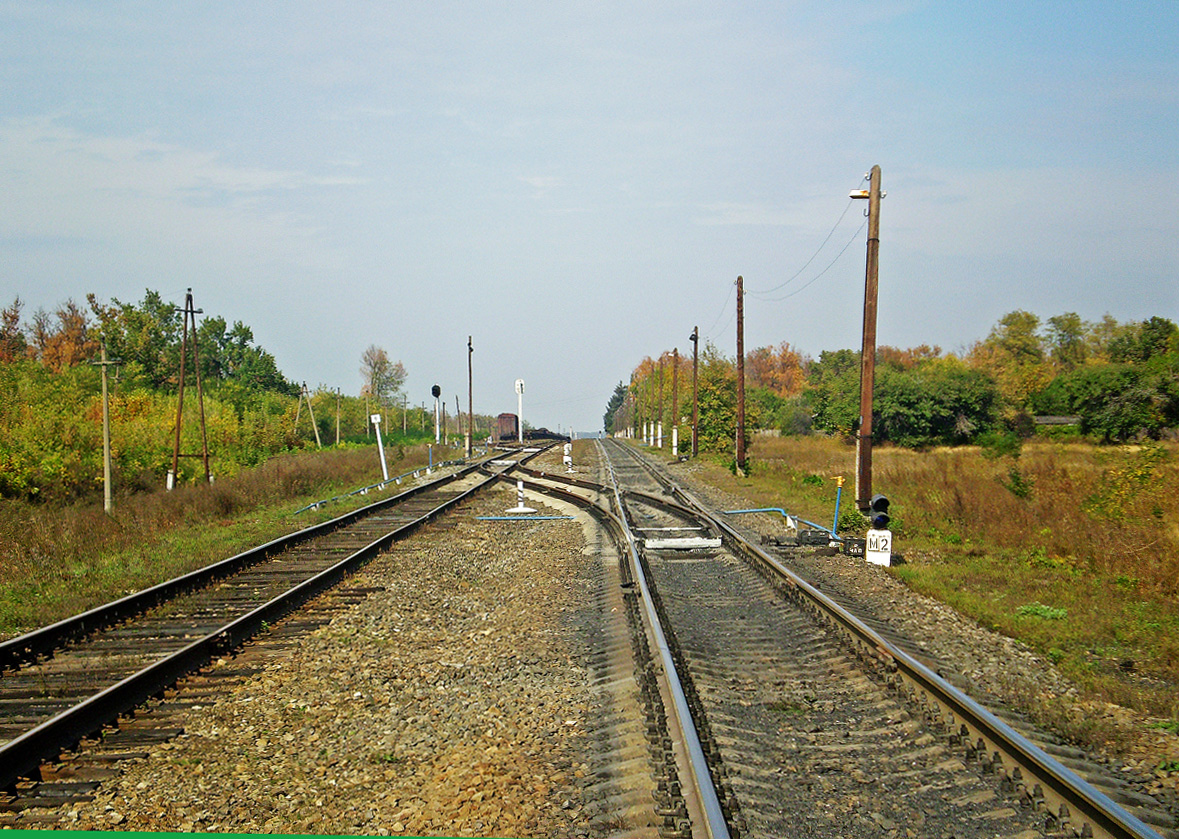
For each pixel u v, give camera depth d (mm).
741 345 39000
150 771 6660
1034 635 10250
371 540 19031
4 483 25609
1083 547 14781
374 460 44219
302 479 31672
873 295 19000
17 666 9500
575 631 11047
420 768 6750
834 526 18531
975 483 22938
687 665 8781
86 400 39344
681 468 44375
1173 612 11203
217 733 7520
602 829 5422
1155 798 5809
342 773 6684
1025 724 7059
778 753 6648
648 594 12055
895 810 5625
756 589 13289
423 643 10711
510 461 52875
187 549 17719
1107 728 7055
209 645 9891
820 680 8578
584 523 22703
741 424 38406
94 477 29406
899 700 7730
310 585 13398
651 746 6562
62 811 5969
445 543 19188
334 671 9422
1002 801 5676
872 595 12844
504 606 13039
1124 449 30281
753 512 24125
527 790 6125
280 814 5941
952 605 12148
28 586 13891
